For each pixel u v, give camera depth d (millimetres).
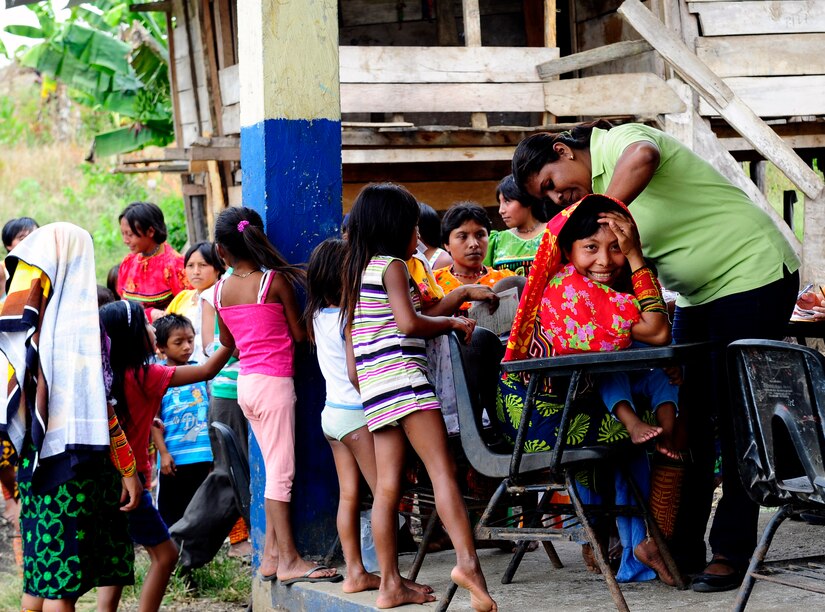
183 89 10242
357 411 3928
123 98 11656
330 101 4469
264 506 4504
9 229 6801
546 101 7738
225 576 5770
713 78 7168
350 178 8148
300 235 4445
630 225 3441
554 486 3381
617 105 7582
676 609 3430
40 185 18406
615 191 3441
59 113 19953
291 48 4375
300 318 4340
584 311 3463
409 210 3787
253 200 4492
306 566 4238
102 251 15359
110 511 4180
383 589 3725
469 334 3770
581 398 3596
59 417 3932
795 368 2787
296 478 4445
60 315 4004
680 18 7883
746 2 7926
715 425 3949
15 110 20344
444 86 7562
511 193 5406
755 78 7934
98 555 4180
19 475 4039
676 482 3758
